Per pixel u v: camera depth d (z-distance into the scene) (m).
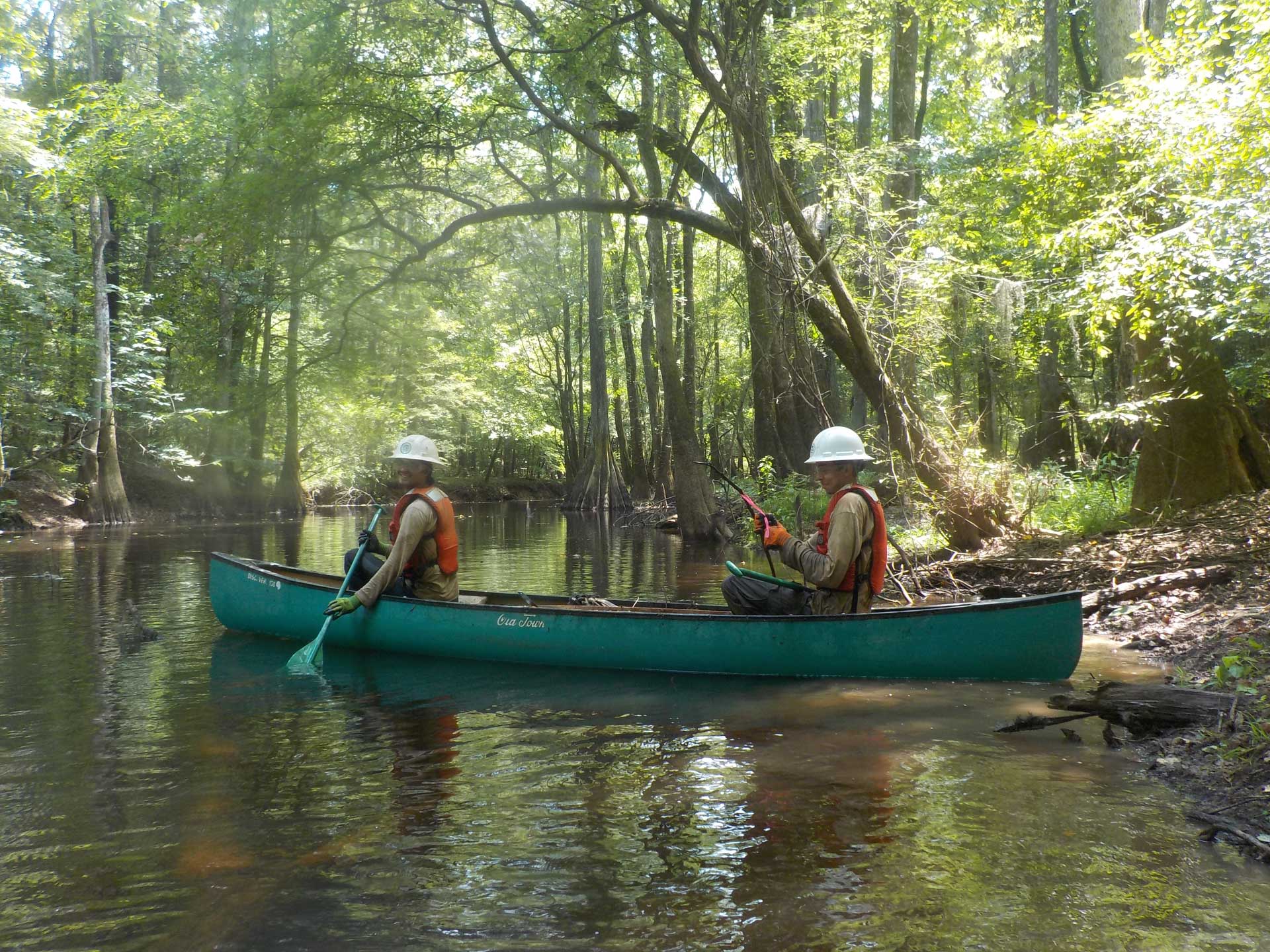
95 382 21.39
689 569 11.86
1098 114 8.41
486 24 11.44
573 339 40.59
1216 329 9.92
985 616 5.32
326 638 6.62
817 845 2.96
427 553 6.54
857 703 4.88
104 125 17.97
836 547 5.48
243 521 23.81
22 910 2.57
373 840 3.05
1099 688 4.89
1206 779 3.49
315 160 12.12
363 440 30.56
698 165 12.65
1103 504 10.34
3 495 20.25
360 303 14.92
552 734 4.36
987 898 2.57
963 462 10.40
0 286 18.38
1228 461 9.20
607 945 2.34
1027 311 13.16
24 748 4.13
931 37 20.09
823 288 10.92
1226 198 7.26
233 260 15.12
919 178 17.38
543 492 44.44
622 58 13.12
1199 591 6.77
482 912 2.53
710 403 34.69
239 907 2.57
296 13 11.96
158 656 6.26
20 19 21.66
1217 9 7.49
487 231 14.55
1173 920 2.43
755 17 10.32
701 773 3.72
